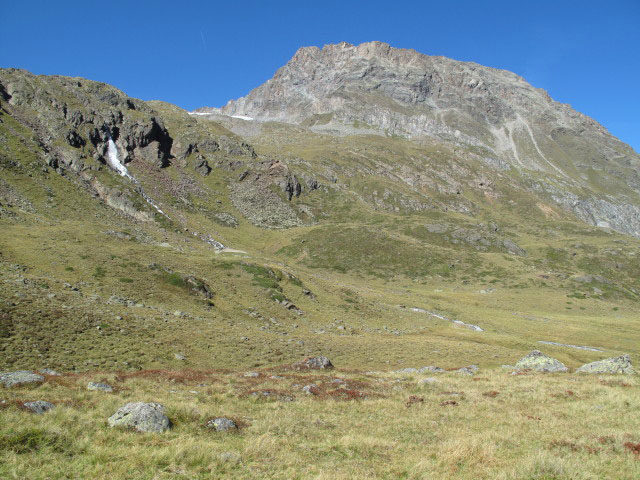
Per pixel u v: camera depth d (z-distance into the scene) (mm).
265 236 178625
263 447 13523
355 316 78562
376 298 100938
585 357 62719
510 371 33938
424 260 164875
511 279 146125
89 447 12188
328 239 180500
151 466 11414
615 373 31922
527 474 11844
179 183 184375
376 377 30672
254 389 22953
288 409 19469
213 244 145750
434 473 12070
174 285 63312
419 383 26641
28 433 12109
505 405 20969
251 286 75062
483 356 53344
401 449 14406
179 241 129625
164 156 192375
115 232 95500
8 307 36719
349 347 51562
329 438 15273
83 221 106688
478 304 118625
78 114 163000
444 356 51781
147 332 41688
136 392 20109
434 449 14312
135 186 156750
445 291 138500
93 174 144000
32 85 160000
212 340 44125
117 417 14703
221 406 18953
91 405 16672
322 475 11477
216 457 12289
